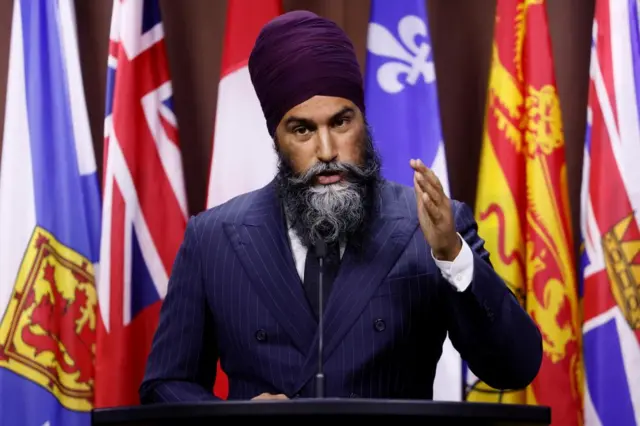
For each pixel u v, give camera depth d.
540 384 8.07
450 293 5.07
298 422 3.77
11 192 8.68
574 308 8.17
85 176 8.91
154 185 8.69
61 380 8.54
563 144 8.39
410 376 5.38
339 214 5.33
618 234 8.12
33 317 8.49
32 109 8.73
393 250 5.48
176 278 5.80
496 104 8.51
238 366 5.47
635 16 8.41
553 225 8.20
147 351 8.51
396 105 8.57
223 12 9.77
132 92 8.68
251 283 5.53
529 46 8.45
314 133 5.54
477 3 9.53
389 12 8.73
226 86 8.70
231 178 8.59
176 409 3.73
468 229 5.53
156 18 9.03
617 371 8.01
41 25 8.88
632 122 8.27
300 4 9.71
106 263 8.42
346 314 5.29
